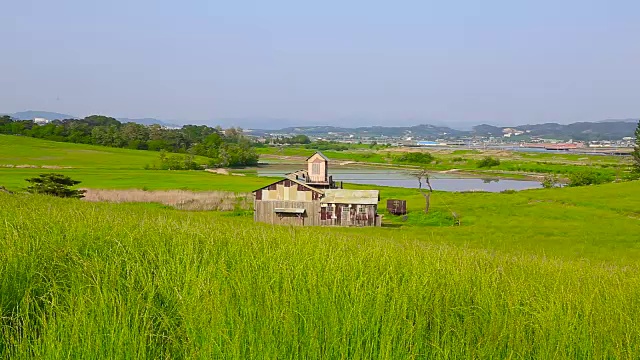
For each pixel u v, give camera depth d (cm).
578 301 1018
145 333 678
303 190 5878
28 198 2912
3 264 909
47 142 16312
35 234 1210
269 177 11481
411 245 2178
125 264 1032
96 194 6712
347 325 750
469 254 1867
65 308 775
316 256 1153
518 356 758
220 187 8219
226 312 763
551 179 12862
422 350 751
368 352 714
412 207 6775
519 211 5897
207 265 1033
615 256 3141
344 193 5972
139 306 783
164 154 14150
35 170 10012
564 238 4075
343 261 1135
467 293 1023
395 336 746
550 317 874
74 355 652
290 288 870
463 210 6234
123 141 18850
